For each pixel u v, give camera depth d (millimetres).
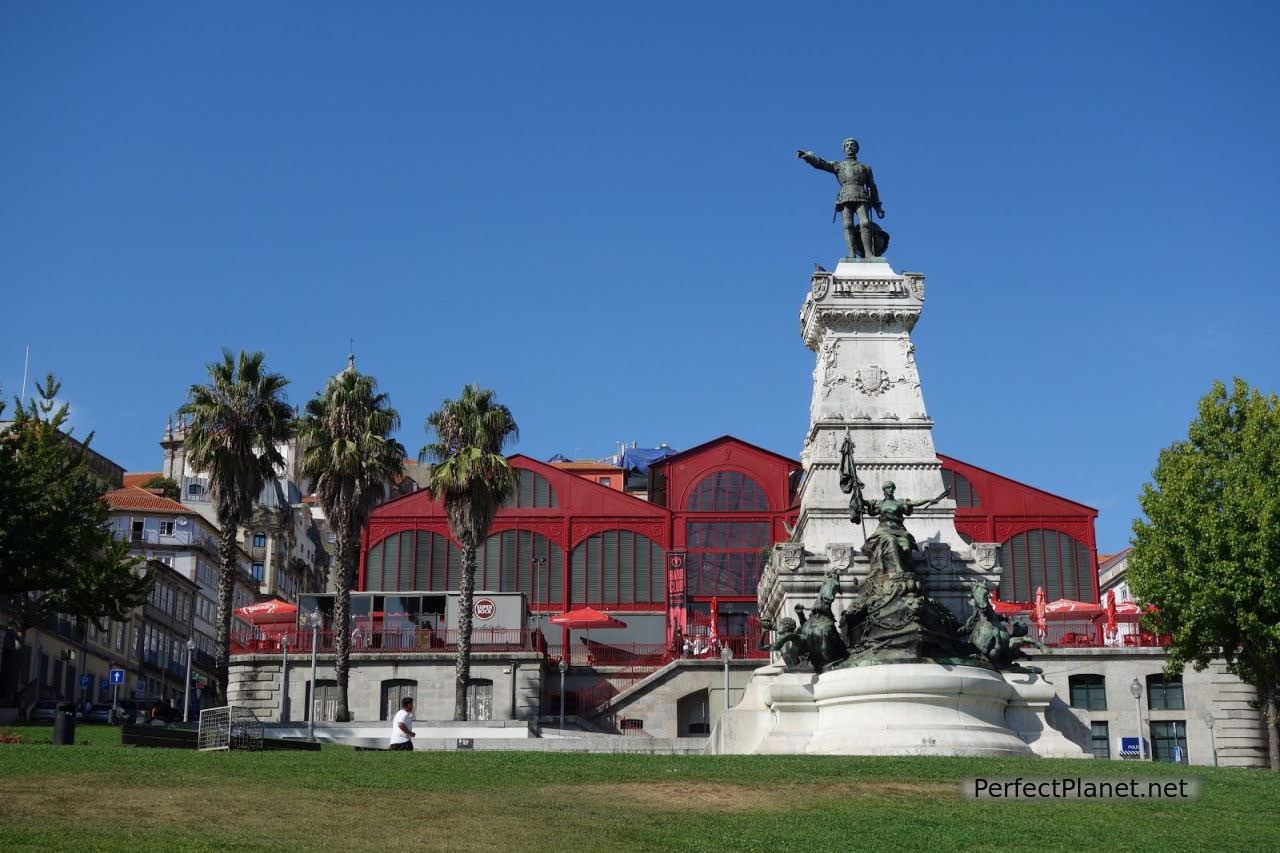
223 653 51375
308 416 57094
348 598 55250
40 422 52656
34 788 22953
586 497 71375
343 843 20250
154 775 24922
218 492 53500
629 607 69750
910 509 40688
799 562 42688
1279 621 47312
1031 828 23562
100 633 74875
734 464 72125
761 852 21172
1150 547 49875
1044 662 57906
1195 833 23672
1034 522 69938
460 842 20719
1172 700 57781
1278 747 47656
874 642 37562
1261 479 48312
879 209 48312
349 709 57906
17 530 45406
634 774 27750
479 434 55531
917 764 29922
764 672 40812
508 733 50375
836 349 45656
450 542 70250
